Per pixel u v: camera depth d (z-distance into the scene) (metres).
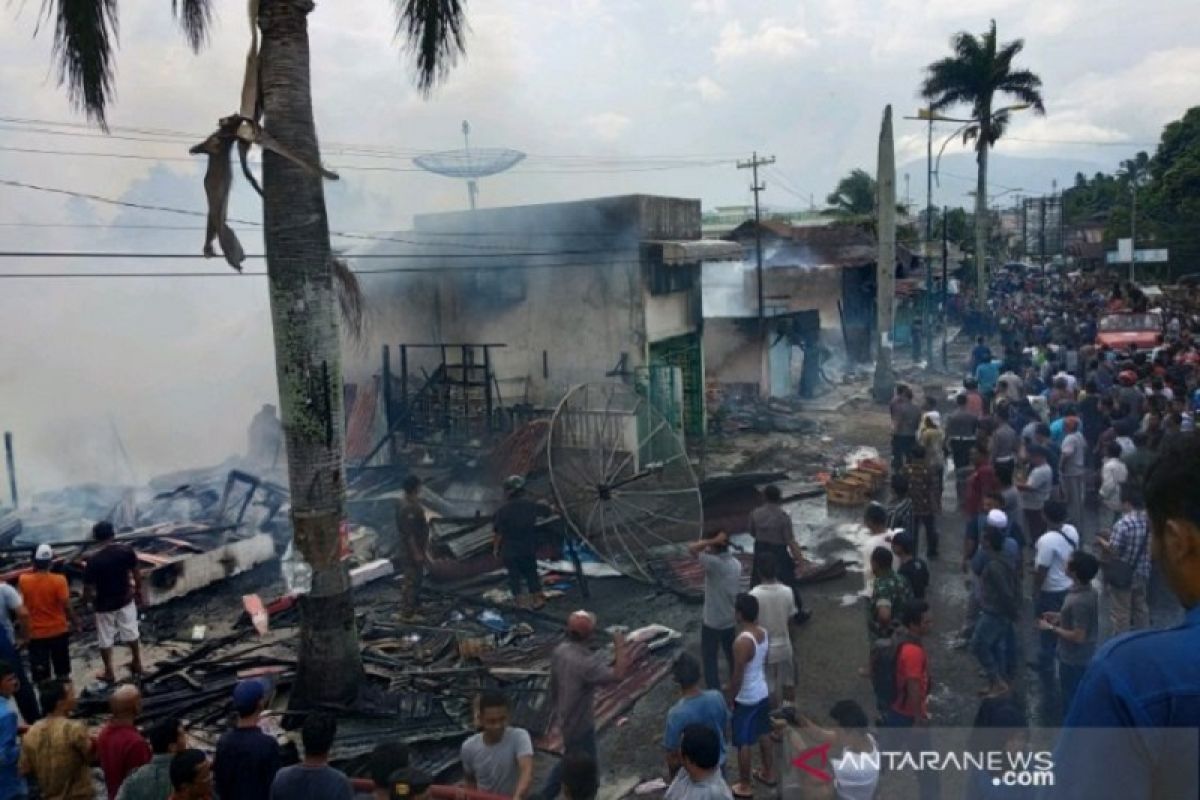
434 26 8.70
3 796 5.75
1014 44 35.53
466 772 5.30
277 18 7.79
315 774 4.64
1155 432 11.10
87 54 7.75
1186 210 60.03
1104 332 28.50
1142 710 1.45
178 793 4.68
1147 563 7.83
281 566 12.09
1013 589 7.18
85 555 11.59
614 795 6.73
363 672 8.20
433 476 14.93
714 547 7.86
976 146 36.94
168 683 8.68
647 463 13.47
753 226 31.16
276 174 7.88
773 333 24.91
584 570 11.88
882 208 25.16
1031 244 100.69
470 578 11.59
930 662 8.66
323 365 8.02
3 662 5.93
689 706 5.35
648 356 17.14
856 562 12.00
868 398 25.73
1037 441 12.00
